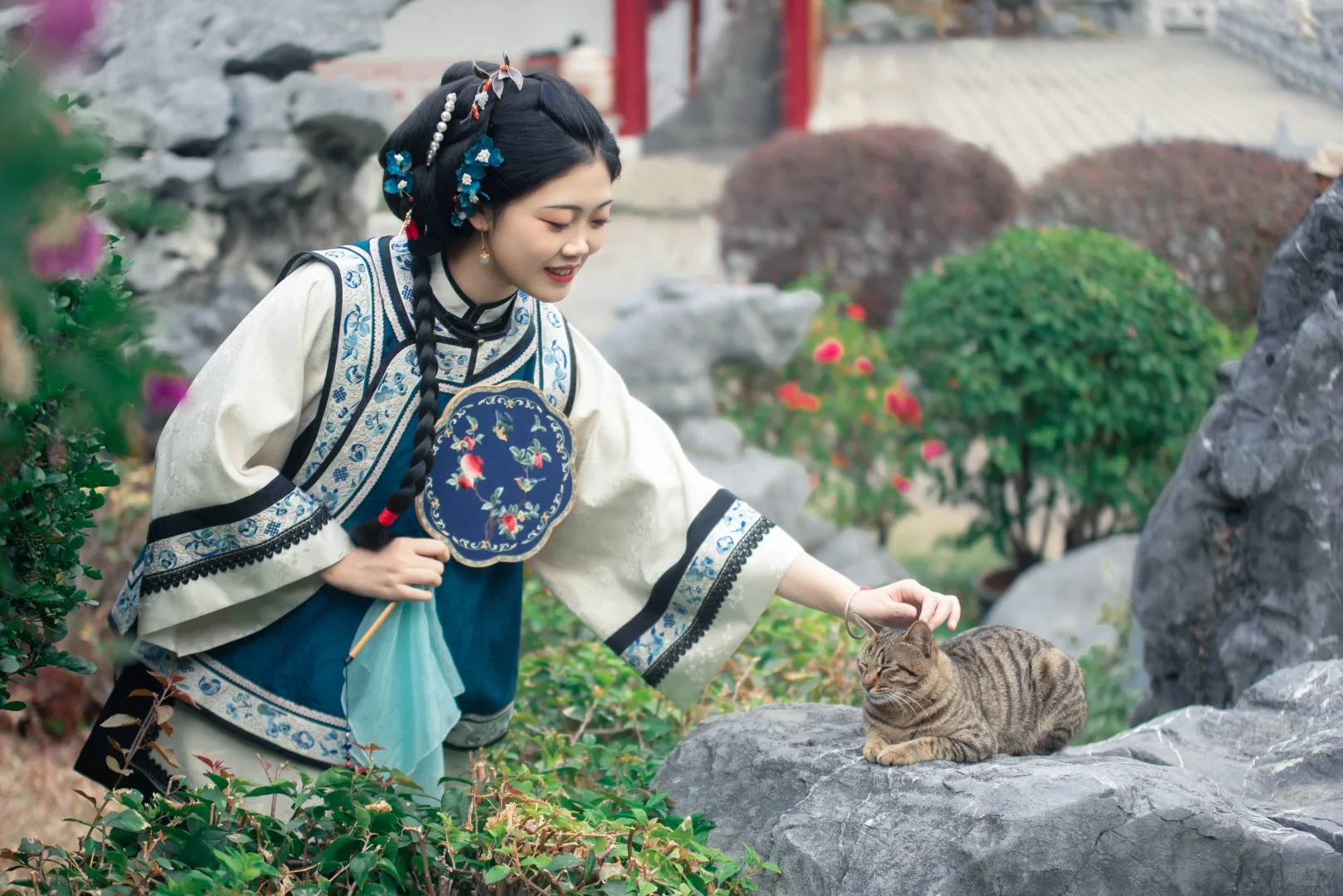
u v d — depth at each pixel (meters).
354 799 2.26
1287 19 8.17
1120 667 4.65
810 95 15.38
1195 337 6.40
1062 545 7.48
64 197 1.79
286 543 2.36
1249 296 7.56
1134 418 6.41
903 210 10.06
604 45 15.73
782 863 2.34
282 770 2.47
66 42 1.75
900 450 7.23
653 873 2.20
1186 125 11.49
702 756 2.68
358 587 2.42
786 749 2.55
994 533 7.08
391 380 2.43
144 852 2.24
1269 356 3.48
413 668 2.48
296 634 2.49
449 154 2.30
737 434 6.69
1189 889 2.18
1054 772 2.27
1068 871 2.15
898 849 2.23
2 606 2.22
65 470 2.24
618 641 2.73
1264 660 3.34
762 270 10.29
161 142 5.05
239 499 2.33
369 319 2.42
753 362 6.94
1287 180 7.50
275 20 5.34
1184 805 2.19
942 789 2.28
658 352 6.63
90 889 2.20
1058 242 6.64
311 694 2.50
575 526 2.73
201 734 2.50
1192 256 7.66
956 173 10.03
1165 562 3.64
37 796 3.69
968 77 16.59
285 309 2.37
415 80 14.17
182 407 2.37
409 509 2.48
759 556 2.66
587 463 2.70
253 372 2.35
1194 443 3.61
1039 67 16.83
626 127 15.46
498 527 2.54
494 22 15.33
